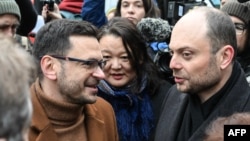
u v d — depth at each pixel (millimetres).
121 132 2504
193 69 1875
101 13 3723
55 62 1948
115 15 3771
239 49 2947
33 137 1931
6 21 2738
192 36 1865
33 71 1027
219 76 1907
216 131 1237
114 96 2539
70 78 1934
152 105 2594
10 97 942
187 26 1886
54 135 1951
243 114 1292
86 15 3711
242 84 1971
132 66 2553
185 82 1907
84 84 1949
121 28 2533
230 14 2939
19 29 3332
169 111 2186
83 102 1963
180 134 2051
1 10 2711
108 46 2521
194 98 2010
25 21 3316
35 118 1946
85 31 1972
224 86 1946
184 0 4355
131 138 2510
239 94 1939
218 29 1876
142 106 2557
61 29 1960
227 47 1896
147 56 2611
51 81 1964
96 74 1963
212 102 1951
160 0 4258
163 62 2697
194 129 1981
